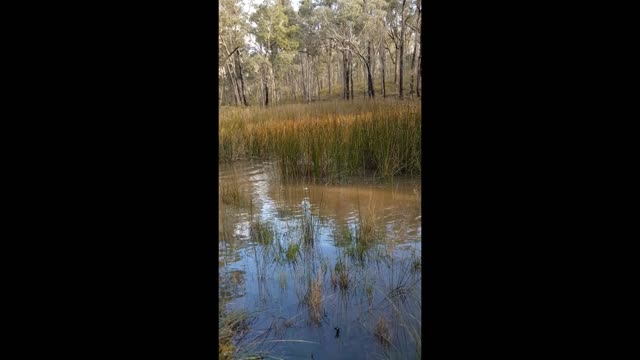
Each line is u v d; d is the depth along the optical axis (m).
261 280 3.02
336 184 6.36
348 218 4.51
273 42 28.36
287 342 2.20
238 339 2.30
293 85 27.80
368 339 2.23
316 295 2.59
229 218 4.73
